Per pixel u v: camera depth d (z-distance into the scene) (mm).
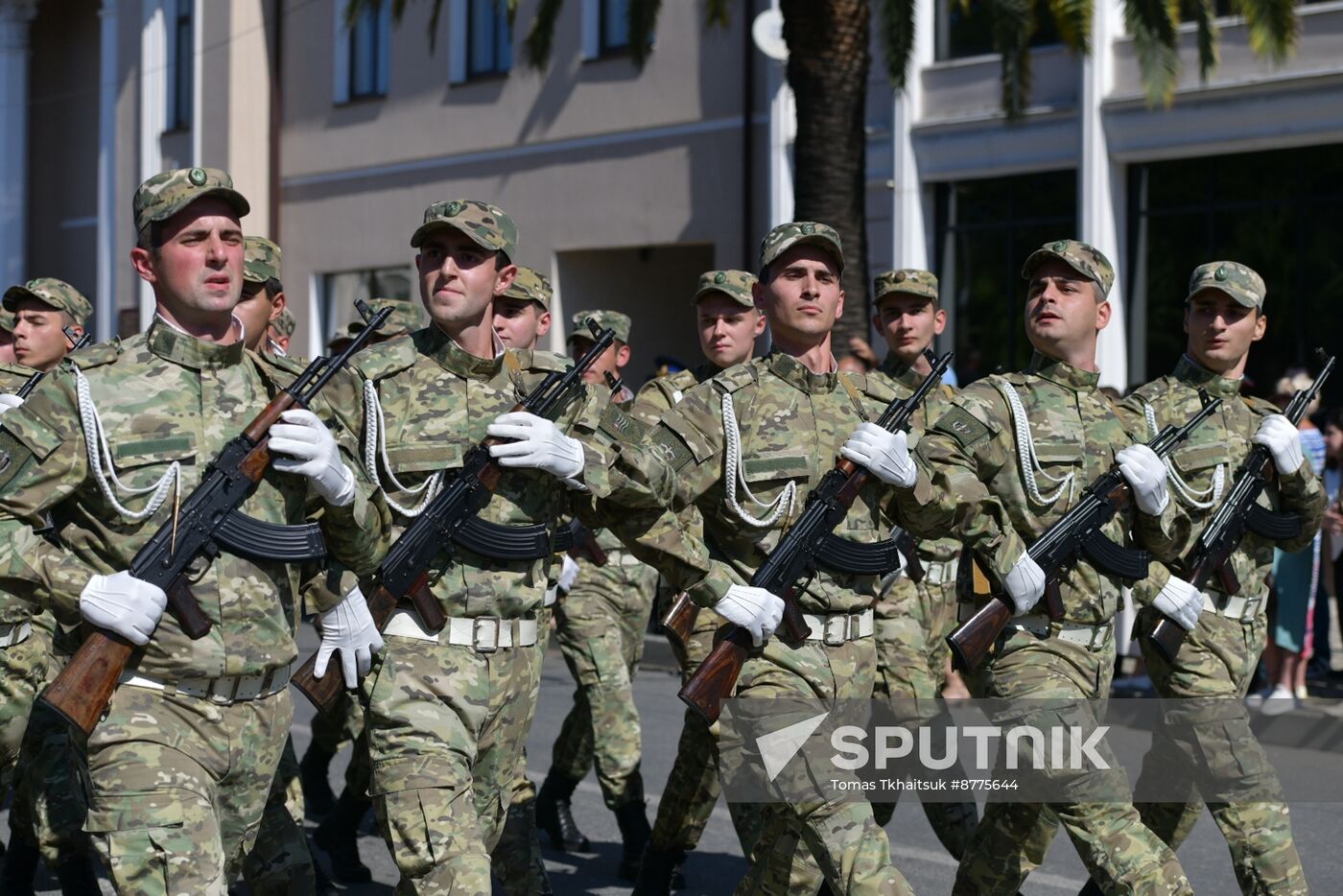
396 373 5922
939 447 6281
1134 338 19125
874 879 5688
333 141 28062
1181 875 5969
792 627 5930
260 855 6008
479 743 5824
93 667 4824
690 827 7324
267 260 7148
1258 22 15719
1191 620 6844
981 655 6191
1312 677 13352
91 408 4961
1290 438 7305
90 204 34438
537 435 5715
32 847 7496
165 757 4918
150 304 31297
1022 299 19969
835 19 16031
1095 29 18844
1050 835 6434
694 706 5836
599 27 24172
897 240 20688
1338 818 9438
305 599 5512
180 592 4938
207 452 5070
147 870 4824
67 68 34812
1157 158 18703
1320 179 17641
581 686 8547
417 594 5645
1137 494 6508
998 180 20172
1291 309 17891
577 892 8016
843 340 16141
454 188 26234
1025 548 6395
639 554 5945
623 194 23859
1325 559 13117
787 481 6125
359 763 8000
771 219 21781
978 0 20297
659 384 7891
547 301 8523
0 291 35312
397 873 8281
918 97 20625
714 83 22688
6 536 4844
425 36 26531
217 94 28984
